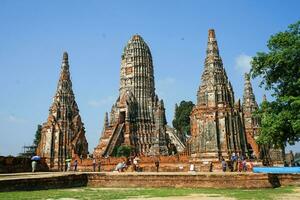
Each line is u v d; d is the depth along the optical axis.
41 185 34.81
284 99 36.50
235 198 27.02
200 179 37.62
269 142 40.06
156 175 39.44
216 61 71.62
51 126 96.25
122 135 117.62
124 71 128.38
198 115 68.94
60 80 105.38
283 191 33.28
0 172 54.06
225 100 68.44
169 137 117.81
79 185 40.34
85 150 100.62
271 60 38.31
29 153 127.75
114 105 125.69
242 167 55.84
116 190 35.06
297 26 38.41
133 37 131.62
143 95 125.19
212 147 65.12
